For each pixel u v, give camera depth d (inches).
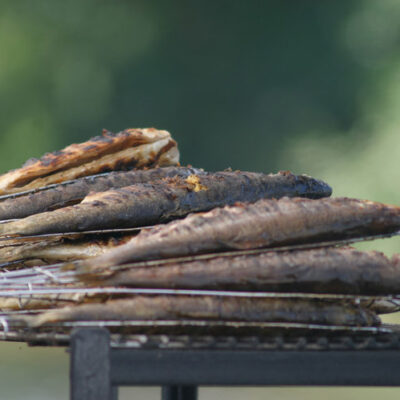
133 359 71.0
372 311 75.2
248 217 73.0
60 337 72.7
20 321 71.6
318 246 73.7
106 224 76.9
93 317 71.7
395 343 71.9
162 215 77.2
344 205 73.6
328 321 72.9
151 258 72.2
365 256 73.2
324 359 71.6
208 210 77.7
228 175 78.6
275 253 73.0
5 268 79.0
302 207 73.4
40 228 76.4
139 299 72.1
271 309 72.5
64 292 72.0
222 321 72.2
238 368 71.4
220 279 72.2
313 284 72.6
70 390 70.7
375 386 71.7
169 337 71.6
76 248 77.5
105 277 72.1
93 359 70.8
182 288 72.2
